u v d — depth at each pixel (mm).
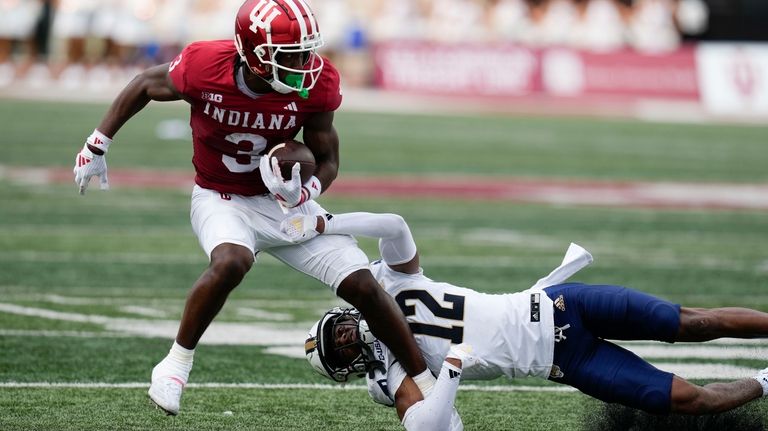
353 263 15320
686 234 37250
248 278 29094
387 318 14844
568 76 95062
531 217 40031
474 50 96062
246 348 21594
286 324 23766
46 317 23719
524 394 18891
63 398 17719
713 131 78000
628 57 95438
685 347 22500
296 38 15312
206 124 16125
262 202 16547
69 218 37250
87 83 95625
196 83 15828
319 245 15633
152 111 81188
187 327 15250
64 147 55750
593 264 31375
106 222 36688
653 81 94812
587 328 15016
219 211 16125
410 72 96875
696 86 94500
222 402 17812
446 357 14422
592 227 38219
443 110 86375
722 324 14789
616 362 14766
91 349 21031
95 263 30047
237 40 15547
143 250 32188
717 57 94938
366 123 74188
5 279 27656
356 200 42250
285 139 16328
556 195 46062
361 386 19141
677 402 14461
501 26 101375
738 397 14703
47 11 99500
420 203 42375
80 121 67438
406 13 100375
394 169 52500
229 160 16281
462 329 14867
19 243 32656
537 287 15391
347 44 97938
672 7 106625
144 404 17500
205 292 15172
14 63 96625
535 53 95500
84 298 25781
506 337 14789
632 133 74688
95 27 95750
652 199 45625
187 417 16859
